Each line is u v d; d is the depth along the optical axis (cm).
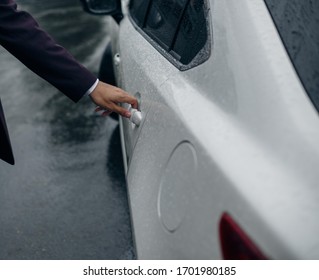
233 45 121
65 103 415
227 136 105
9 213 291
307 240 83
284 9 123
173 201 113
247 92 110
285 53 113
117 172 327
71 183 316
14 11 167
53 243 268
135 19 229
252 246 87
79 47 542
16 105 412
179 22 163
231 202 93
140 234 129
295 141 97
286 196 89
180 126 120
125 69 200
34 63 172
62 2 706
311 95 105
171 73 147
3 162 337
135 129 167
